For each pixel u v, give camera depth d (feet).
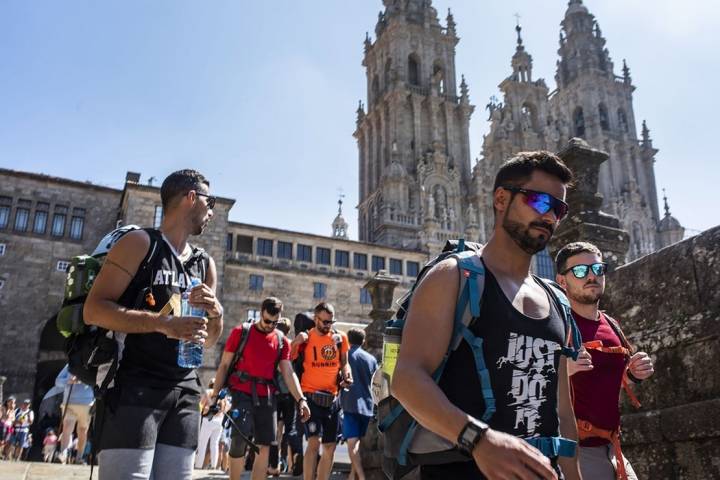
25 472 27.27
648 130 293.02
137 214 145.69
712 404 15.69
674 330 17.70
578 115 294.25
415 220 226.99
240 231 170.91
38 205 150.51
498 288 8.74
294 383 25.31
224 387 26.08
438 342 8.27
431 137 253.24
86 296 12.66
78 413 35.17
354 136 288.92
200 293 12.60
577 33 304.50
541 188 9.03
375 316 45.70
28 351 139.03
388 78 267.59
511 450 6.93
